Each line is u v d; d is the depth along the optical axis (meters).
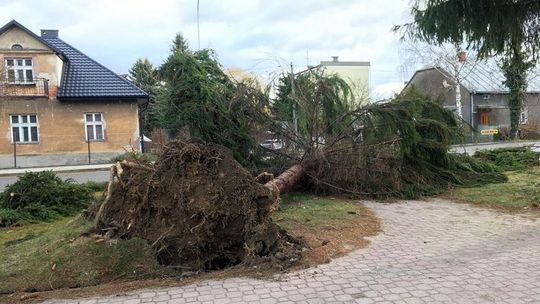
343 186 10.06
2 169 24.56
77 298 4.48
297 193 10.23
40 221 8.63
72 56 30.16
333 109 10.03
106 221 5.98
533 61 10.23
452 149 11.45
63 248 5.53
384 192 9.88
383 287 4.54
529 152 15.96
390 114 9.96
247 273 5.07
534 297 4.21
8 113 27.17
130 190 5.97
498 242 6.12
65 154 27.86
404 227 7.12
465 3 8.79
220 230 5.74
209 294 4.49
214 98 9.67
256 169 10.12
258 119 10.27
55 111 27.69
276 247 5.64
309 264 5.29
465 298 4.21
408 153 10.14
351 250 5.86
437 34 9.48
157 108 10.02
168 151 6.10
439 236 6.52
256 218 5.79
